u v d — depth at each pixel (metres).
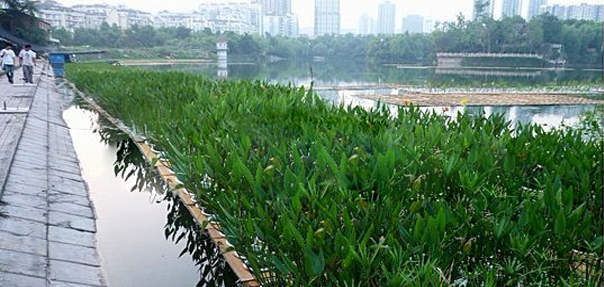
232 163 2.82
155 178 4.64
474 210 2.13
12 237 2.77
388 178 2.28
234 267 2.57
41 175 4.20
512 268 1.81
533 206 2.06
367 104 13.78
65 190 4.04
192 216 3.46
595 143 3.21
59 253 2.81
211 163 3.08
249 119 3.83
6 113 6.73
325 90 18.78
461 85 19.91
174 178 4.12
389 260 1.79
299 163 2.60
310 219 2.18
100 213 3.87
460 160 2.54
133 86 7.55
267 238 2.14
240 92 5.39
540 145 3.09
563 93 17.62
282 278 2.08
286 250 2.04
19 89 10.00
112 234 3.44
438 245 1.80
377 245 1.75
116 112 7.29
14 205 3.25
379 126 3.50
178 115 4.79
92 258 2.93
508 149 2.82
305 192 2.16
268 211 2.39
